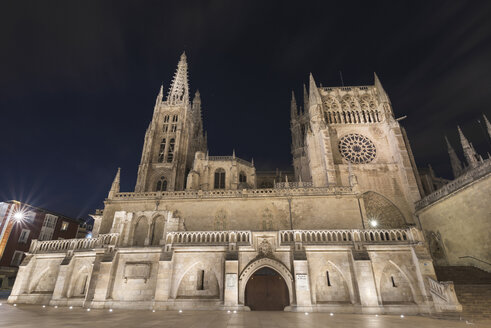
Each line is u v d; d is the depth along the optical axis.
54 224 57.16
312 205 39.56
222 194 40.97
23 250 50.12
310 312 22.16
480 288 22.66
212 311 22.22
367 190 47.44
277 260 25.05
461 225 32.47
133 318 16.83
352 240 25.36
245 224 38.91
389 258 24.39
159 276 24.50
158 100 76.31
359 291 22.88
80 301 25.98
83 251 28.19
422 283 22.72
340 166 49.66
